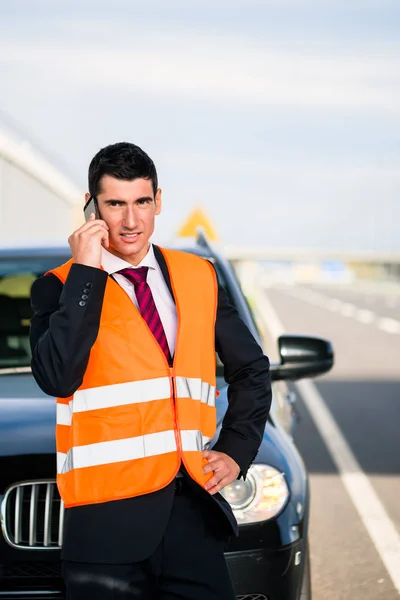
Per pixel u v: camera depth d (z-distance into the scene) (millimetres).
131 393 2857
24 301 5297
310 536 6176
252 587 3629
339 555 5801
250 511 3699
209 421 3035
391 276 134625
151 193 2902
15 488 3676
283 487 3803
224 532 2955
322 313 38312
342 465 8273
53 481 3658
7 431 3873
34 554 3607
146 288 2969
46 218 22531
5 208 17234
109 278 2928
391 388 13383
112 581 2814
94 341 2789
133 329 2885
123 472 2826
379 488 7445
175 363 2916
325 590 5199
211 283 3078
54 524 3645
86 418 2854
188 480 2883
